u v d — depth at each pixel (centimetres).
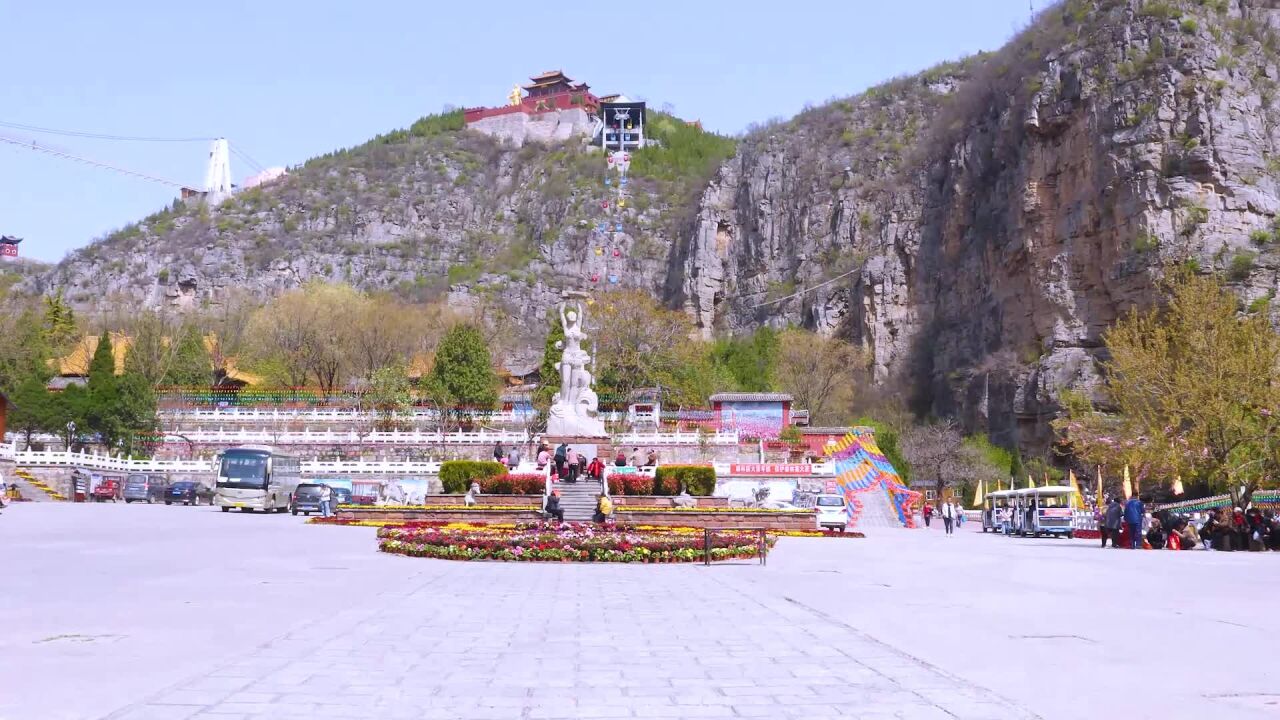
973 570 2803
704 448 8338
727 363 13062
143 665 1190
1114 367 6084
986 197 16175
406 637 1412
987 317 14862
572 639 1412
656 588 2181
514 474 5762
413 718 930
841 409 13525
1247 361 5166
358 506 5172
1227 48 12612
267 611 1681
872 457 8162
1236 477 5144
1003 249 14638
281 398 10294
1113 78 12912
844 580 2448
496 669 1177
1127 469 5828
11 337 9662
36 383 8506
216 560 2709
